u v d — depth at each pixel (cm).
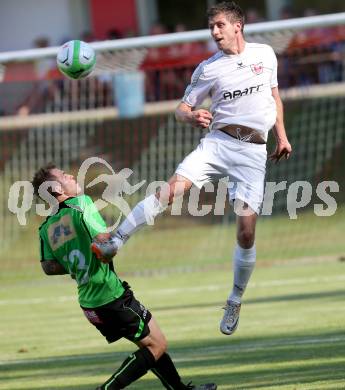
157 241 7075
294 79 7800
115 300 2431
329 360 2977
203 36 5516
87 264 2417
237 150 2783
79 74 2988
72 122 7600
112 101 7562
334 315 3922
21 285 6016
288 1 9819
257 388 2631
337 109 7750
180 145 7469
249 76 2767
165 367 2503
